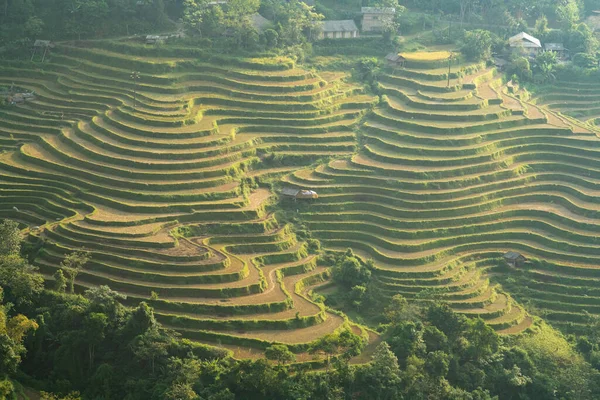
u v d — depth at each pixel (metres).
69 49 173.88
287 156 152.38
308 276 129.12
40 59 172.50
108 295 109.25
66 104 160.50
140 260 120.12
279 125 158.88
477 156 155.88
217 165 145.00
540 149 162.50
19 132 153.25
